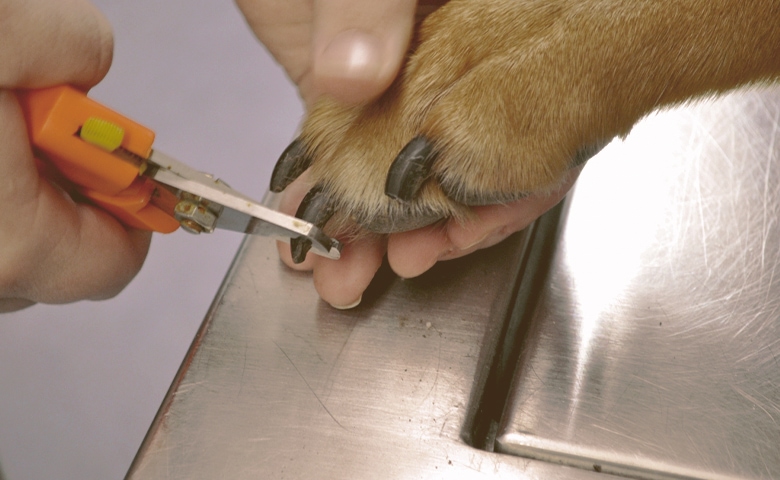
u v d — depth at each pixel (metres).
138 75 1.82
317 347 0.67
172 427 0.62
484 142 0.63
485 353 0.66
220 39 1.90
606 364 0.65
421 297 0.70
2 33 0.49
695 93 0.67
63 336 1.52
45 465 1.40
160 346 1.51
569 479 0.58
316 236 0.57
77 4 0.55
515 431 0.61
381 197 0.65
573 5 0.62
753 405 0.62
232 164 1.69
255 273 0.73
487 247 0.73
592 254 0.73
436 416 0.62
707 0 0.61
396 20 0.56
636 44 0.62
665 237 0.74
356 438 0.61
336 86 0.57
